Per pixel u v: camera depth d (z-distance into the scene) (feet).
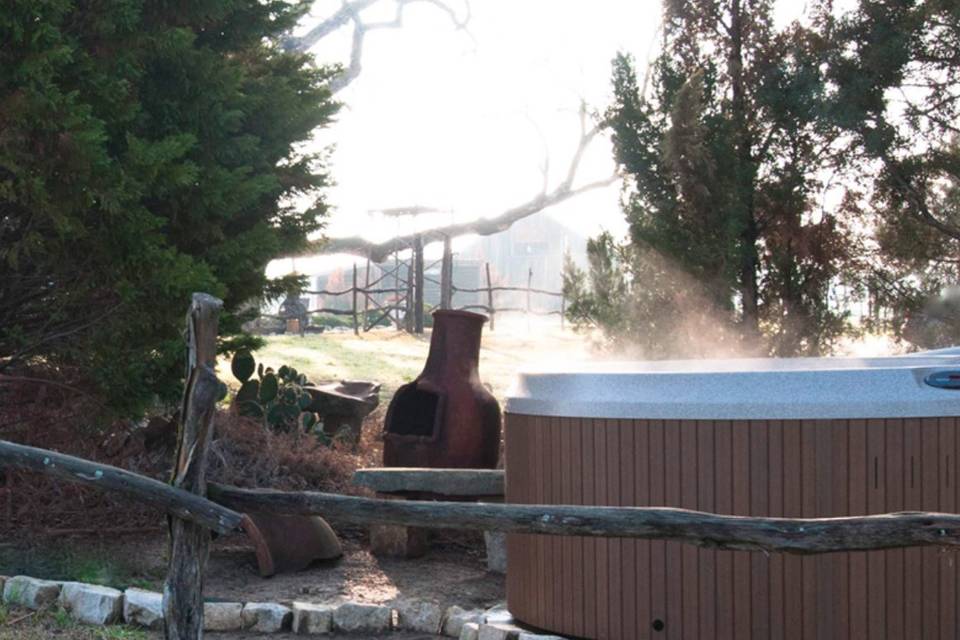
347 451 30.99
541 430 15.64
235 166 28.78
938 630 13.66
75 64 23.21
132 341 25.08
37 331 25.26
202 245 27.45
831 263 31.91
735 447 13.92
